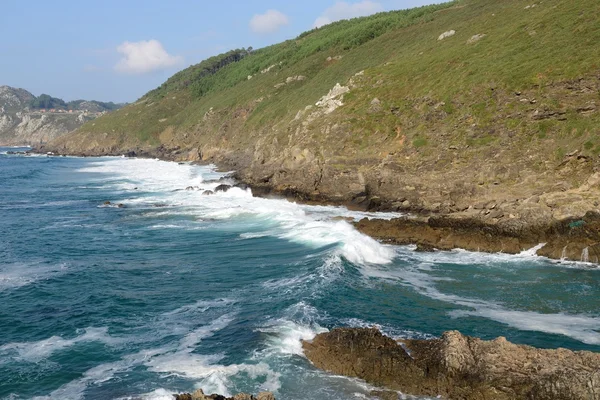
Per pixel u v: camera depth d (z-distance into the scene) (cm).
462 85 5088
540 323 2058
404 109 5425
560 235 3103
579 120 3975
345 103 6156
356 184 4700
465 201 3975
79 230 4062
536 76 4525
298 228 3766
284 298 2327
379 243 3391
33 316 2220
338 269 2720
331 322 2044
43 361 1800
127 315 2217
